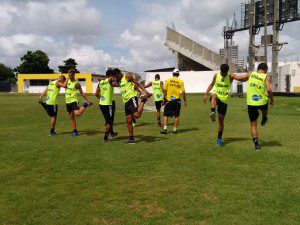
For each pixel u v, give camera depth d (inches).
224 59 2416.3
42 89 3051.2
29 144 367.2
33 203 191.6
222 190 208.4
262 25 2234.3
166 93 440.8
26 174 249.1
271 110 838.5
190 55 2379.4
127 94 360.2
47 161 287.1
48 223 166.6
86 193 207.0
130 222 166.1
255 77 320.5
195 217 170.1
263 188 211.5
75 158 296.5
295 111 805.9
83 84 2893.7
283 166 263.0
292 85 2250.2
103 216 173.6
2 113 796.0
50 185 223.1
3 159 295.4
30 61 4008.4
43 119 656.4
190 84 2370.8
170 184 221.6
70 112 425.1
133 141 366.9
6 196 203.3
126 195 202.5
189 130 474.3
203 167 262.2
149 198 196.9
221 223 163.0
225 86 339.9
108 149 335.0
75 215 175.2
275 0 2059.5
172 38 2401.6
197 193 203.9
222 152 315.6
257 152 313.9
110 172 251.4
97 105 1066.7
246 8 2374.5
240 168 258.4
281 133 434.6
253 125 326.0
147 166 266.8
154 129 489.4
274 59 2081.7
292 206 182.5
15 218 172.6
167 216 172.1
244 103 1146.0
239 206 183.0
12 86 3629.4
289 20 2053.4
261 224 161.6
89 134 443.5
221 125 347.9
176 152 317.4
